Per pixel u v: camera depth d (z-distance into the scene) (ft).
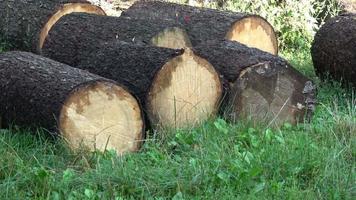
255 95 29.66
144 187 22.54
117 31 33.99
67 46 34.78
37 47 37.78
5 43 39.32
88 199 21.66
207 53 30.94
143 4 40.52
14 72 27.48
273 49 38.91
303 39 46.26
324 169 24.36
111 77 28.96
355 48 34.24
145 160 25.40
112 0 48.47
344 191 22.77
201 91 28.89
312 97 30.89
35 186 22.43
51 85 26.08
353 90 34.78
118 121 26.58
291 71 30.22
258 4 46.70
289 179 23.72
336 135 27.53
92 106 25.95
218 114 29.45
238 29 36.99
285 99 30.22
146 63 28.30
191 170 23.57
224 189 22.68
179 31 34.09
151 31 33.47
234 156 25.11
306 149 25.55
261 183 23.18
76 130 25.70
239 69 29.32
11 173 23.11
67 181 22.59
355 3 48.08
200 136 27.12
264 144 26.68
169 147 26.61
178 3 43.98
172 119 28.43
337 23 35.99
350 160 25.55
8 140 25.70
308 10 46.96
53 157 24.66
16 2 39.50
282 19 46.44
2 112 27.37
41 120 25.85
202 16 37.73
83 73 27.02
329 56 35.81
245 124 28.55
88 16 35.78
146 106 27.73
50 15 37.68
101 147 26.17
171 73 28.09
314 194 22.81
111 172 23.20
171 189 22.76
